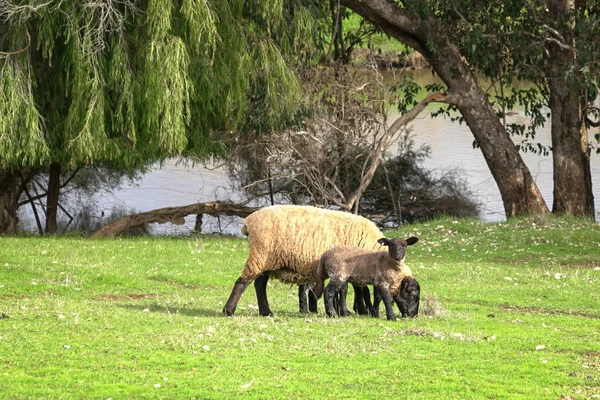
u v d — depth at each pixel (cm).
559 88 4347
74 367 1380
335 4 4575
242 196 5444
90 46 3378
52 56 3691
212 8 3638
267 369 1398
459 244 3562
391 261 1836
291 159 4634
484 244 3541
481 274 2798
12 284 2383
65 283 2450
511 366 1468
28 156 3653
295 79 3969
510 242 3556
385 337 1659
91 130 3488
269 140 4581
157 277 2664
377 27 4488
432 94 4322
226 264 2959
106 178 5722
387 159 5522
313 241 1909
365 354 1516
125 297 2323
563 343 1684
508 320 1991
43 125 3609
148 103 3441
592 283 2630
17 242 3291
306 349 1541
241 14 3866
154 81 3416
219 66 3753
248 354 1490
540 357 1548
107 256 3031
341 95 4644
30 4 3338
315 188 4891
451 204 5303
